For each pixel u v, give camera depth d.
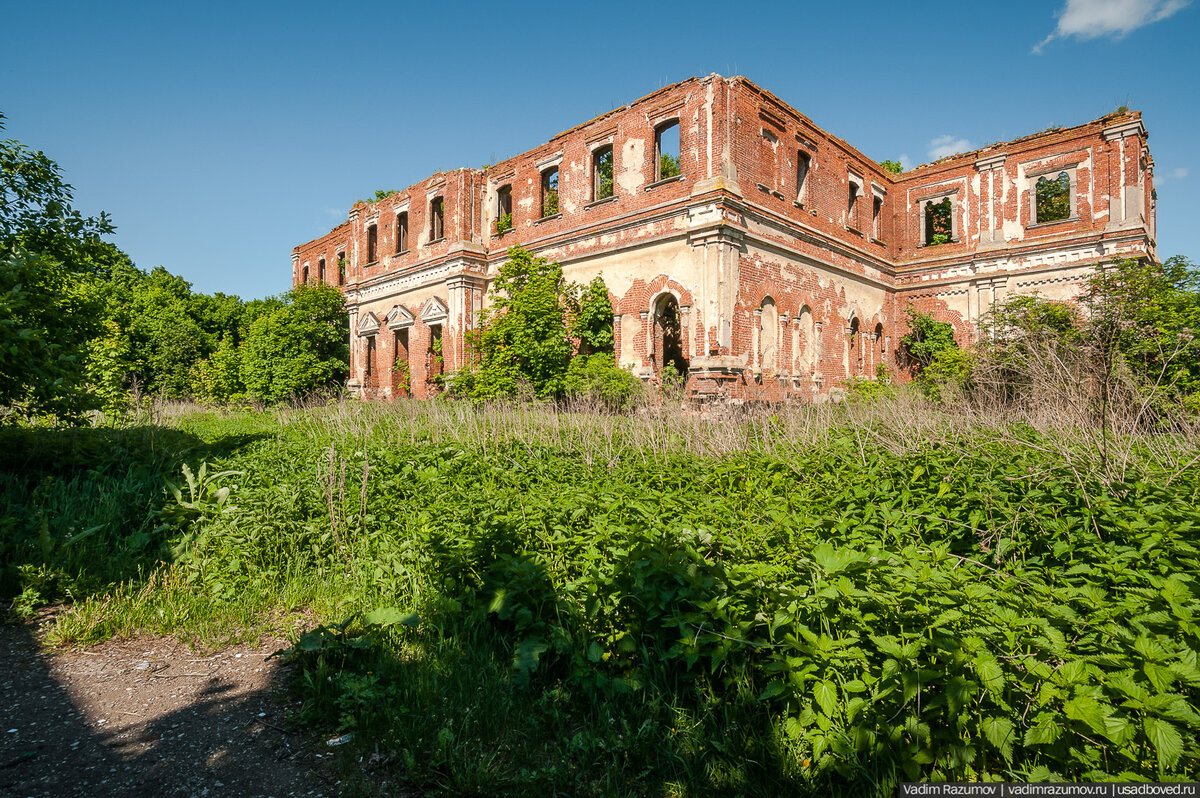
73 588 4.81
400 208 24.42
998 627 2.57
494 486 6.73
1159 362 9.84
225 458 9.00
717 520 4.71
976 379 10.48
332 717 3.24
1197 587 2.96
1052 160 20.23
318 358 26.55
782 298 17.03
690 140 15.73
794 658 2.71
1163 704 2.08
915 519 4.57
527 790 2.66
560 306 17.75
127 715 3.33
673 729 2.96
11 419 7.67
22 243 8.33
